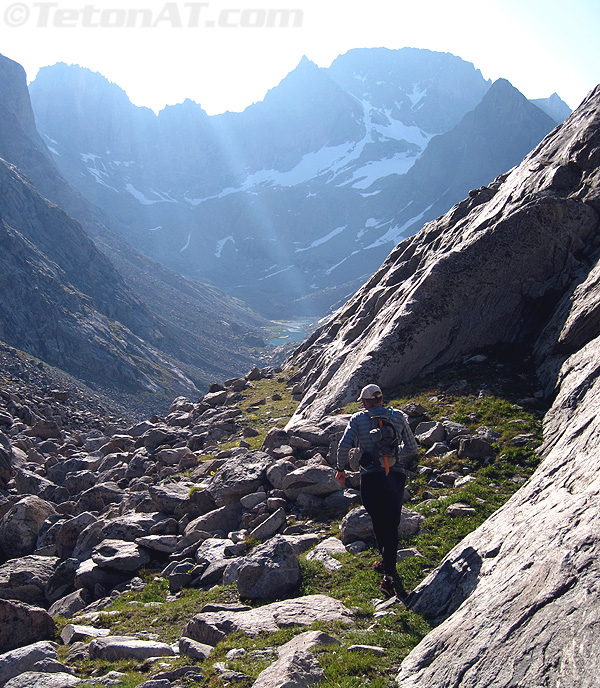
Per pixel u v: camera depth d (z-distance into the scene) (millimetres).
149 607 10352
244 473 14812
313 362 34938
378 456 8406
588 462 6840
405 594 8133
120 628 9578
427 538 9836
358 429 8547
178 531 14352
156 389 179875
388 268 34750
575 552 5348
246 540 12039
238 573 9602
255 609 8516
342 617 7781
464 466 12445
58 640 9672
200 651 7586
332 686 5871
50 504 18562
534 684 4488
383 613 7656
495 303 18188
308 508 12875
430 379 17797
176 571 11672
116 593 11898
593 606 4598
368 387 8922
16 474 24812
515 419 13820
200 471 19844
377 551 9844
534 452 12219
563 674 4344
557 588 5160
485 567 6941
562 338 15164
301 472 13297
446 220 27047
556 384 14289
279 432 17031
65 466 27031
